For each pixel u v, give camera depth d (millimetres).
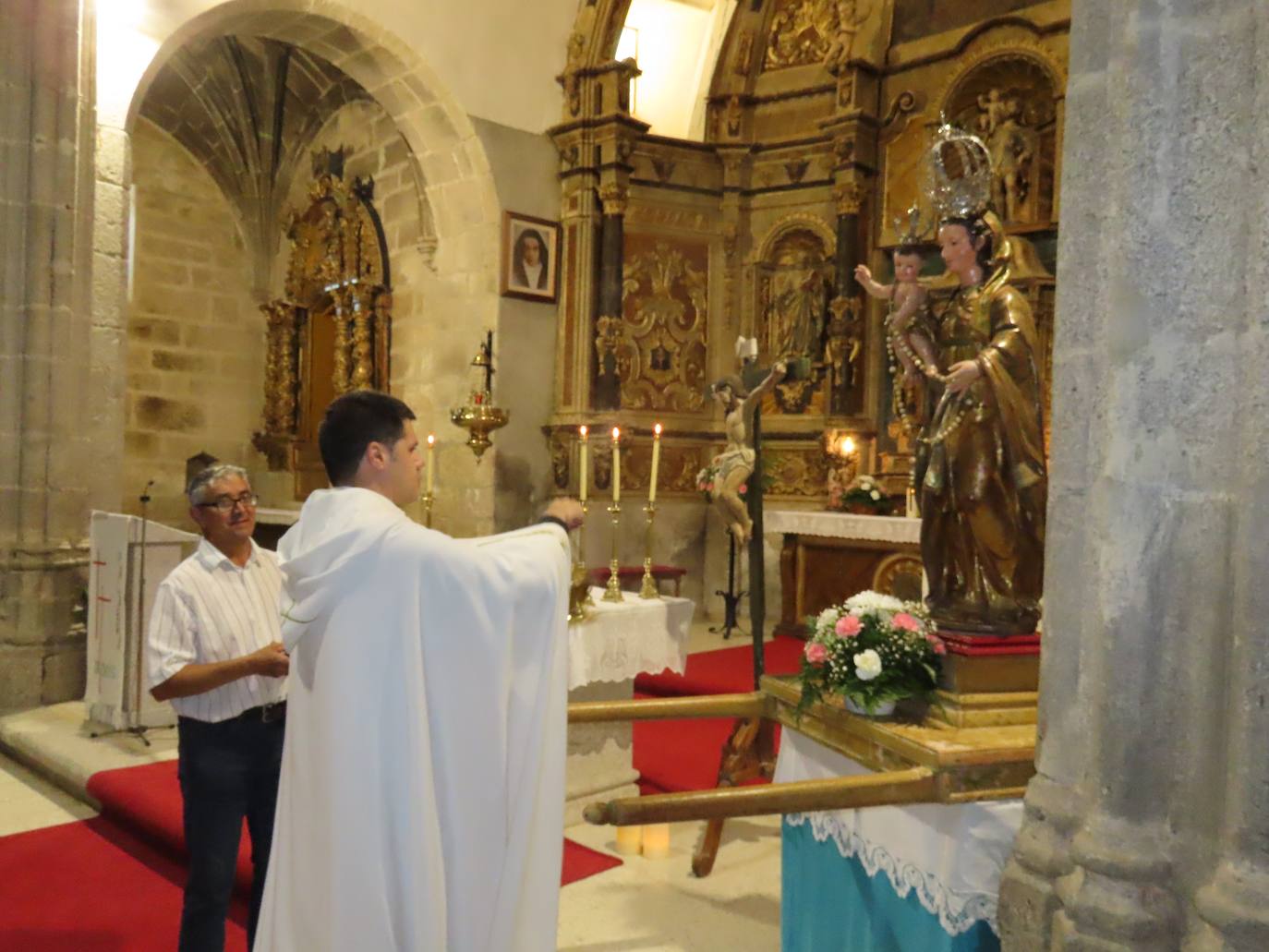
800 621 8781
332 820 2125
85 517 7027
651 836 4531
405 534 2219
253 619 3176
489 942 2195
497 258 9336
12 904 4094
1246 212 1995
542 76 9680
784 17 10117
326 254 11102
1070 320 2357
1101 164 2305
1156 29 2082
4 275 6734
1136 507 2104
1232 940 1860
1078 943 2117
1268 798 1866
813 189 9945
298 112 11344
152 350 11375
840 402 9609
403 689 2154
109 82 7320
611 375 9672
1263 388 1899
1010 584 2959
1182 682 2078
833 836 3119
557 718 2316
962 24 9203
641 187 9930
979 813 2539
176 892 4234
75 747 5723
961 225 3021
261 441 11898
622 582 8977
